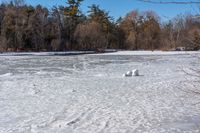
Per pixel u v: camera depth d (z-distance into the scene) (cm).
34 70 2784
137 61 3891
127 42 9575
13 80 2014
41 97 1384
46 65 3384
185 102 1228
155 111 1093
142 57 4953
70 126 934
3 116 1058
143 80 1916
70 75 2297
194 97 1306
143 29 9425
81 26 8469
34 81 1948
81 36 8362
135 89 1569
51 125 947
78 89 1598
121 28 10038
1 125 953
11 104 1243
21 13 7762
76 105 1211
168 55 5434
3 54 6291
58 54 6431
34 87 1683
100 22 9781
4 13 8056
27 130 900
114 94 1438
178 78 1959
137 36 9462
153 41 7144
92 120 995
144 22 9375
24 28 7625
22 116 1055
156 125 923
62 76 2234
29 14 7938
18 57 5316
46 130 898
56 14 8438
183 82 1736
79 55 6075
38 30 7856
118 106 1184
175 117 1007
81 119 1009
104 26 9794
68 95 1427
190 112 1067
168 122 952
